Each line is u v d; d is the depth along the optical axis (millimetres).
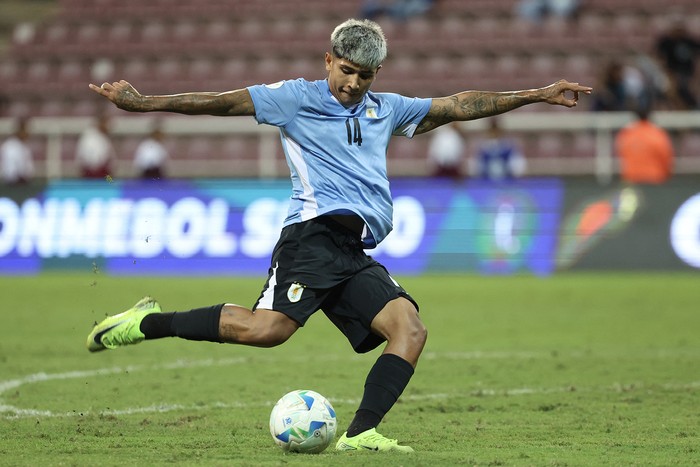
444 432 21516
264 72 86500
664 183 63812
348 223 18828
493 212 64250
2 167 68688
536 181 64312
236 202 65000
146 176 65875
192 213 65125
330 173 18922
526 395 26938
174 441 20031
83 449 19078
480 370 31547
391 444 18531
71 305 49750
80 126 69062
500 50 86500
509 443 20094
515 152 65688
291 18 91438
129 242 65000
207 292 53406
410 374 18844
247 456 18141
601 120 65875
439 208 64562
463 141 73750
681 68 77750
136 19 92625
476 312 47281
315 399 18609
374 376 18797
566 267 63656
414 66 85688
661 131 66000
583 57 85625
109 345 19234
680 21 82562
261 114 18703
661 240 63375
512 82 83688
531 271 63719
